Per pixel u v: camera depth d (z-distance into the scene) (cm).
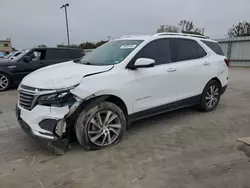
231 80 1070
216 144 351
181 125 434
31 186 253
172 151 329
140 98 372
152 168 285
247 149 333
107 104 330
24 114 320
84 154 322
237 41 2053
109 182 259
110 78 334
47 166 293
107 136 338
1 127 437
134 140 367
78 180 263
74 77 314
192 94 465
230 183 253
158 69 395
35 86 310
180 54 446
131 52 374
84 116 313
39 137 305
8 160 309
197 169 281
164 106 414
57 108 297
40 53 913
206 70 484
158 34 423
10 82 855
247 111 525
